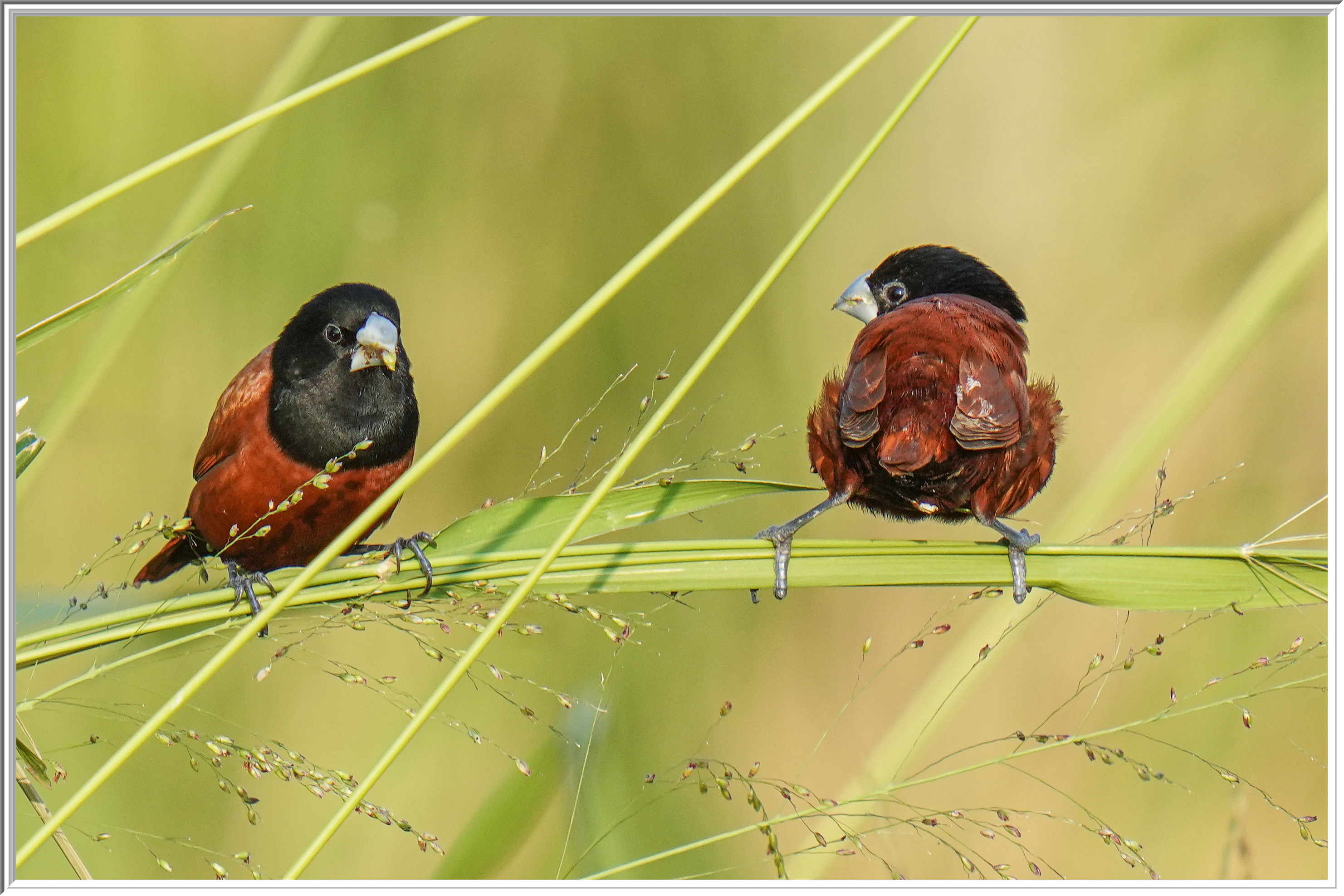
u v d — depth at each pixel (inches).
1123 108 496.1
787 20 490.9
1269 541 233.3
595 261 472.7
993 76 502.9
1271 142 476.7
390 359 321.7
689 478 245.1
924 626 452.4
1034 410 304.2
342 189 459.2
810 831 254.7
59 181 424.8
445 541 243.6
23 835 225.8
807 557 237.5
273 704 378.0
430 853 367.2
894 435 276.7
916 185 501.7
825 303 485.1
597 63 477.4
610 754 245.6
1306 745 390.9
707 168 481.7
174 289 434.6
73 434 414.3
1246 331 298.2
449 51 470.9
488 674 385.1
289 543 341.1
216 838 350.3
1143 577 237.1
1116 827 396.5
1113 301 487.2
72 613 204.2
